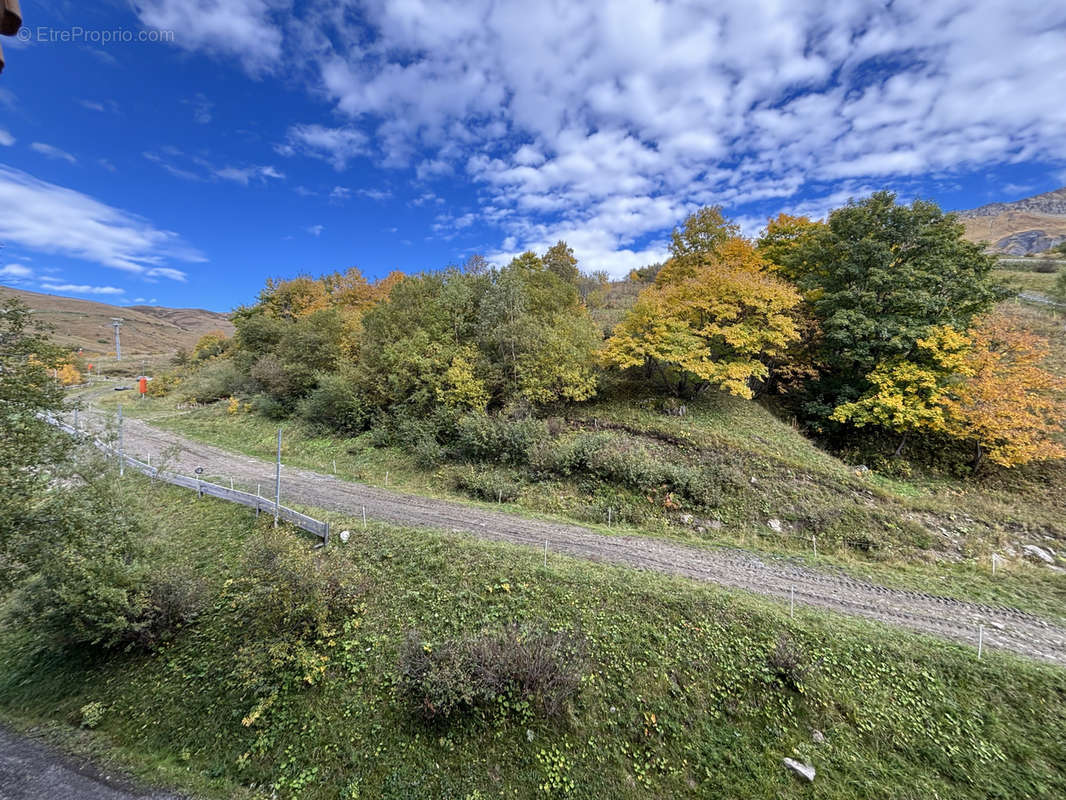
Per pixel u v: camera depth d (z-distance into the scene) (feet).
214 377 137.49
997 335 74.02
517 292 89.56
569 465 67.56
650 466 63.87
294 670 33.94
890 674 32.40
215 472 77.25
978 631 37.14
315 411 99.19
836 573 46.65
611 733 29.37
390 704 31.14
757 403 86.94
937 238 72.54
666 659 33.78
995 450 66.28
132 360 292.61
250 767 28.86
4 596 36.35
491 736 28.89
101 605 35.22
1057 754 27.09
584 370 84.99
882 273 72.49
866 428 79.05
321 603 36.78
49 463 37.70
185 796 27.50
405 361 88.48
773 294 76.23
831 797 25.79
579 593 40.37
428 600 40.16
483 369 85.61
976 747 27.78
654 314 82.79
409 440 82.02
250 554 40.34
